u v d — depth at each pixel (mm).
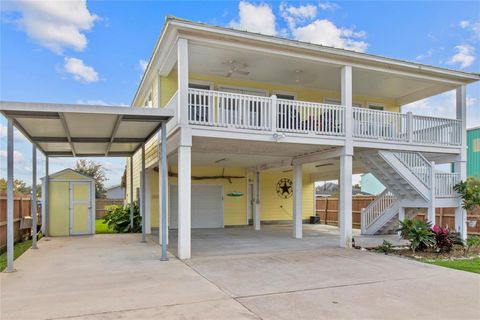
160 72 11906
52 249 10148
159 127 9203
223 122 9055
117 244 11148
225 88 12953
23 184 28844
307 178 19594
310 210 19578
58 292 5707
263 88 13594
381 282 6328
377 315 4613
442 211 14305
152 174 15641
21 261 8336
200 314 4641
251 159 13898
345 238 10367
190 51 10117
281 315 4602
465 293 5633
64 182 13523
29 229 12906
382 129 11055
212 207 17094
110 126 8797
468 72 12016
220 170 17250
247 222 17594
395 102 15883
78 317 4547
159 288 5910
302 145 10406
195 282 6309
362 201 17578
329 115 10352
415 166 11453
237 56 10602
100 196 40062
